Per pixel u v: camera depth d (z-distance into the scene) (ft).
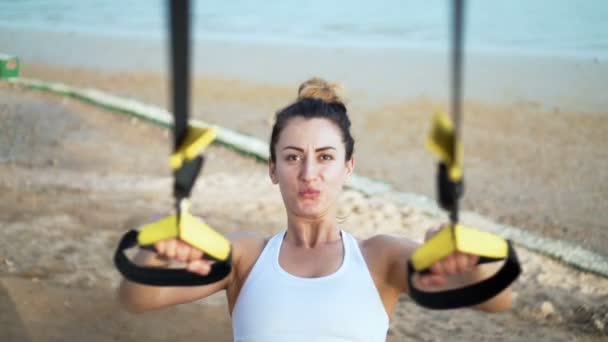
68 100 46.68
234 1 87.51
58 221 25.31
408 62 57.57
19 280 20.44
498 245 8.61
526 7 75.66
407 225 26.40
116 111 43.75
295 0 87.30
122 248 9.36
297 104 12.21
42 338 17.63
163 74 56.24
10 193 28.04
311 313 11.39
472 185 31.63
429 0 84.48
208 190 29.73
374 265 11.94
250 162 34.12
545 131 39.83
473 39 63.31
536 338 18.83
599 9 74.08
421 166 34.01
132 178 31.45
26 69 57.26
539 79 50.78
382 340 11.71
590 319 19.77
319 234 12.10
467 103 45.21
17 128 39.19
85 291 20.17
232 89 50.03
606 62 55.62
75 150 35.55
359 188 30.35
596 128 40.29
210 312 19.71
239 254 12.16
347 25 73.36
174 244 8.90
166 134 39.19
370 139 38.40
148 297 11.00
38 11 88.74
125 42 70.85
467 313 20.24
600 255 24.22
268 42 67.05
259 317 11.49
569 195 30.60
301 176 11.78
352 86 50.08
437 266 8.61
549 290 21.47
